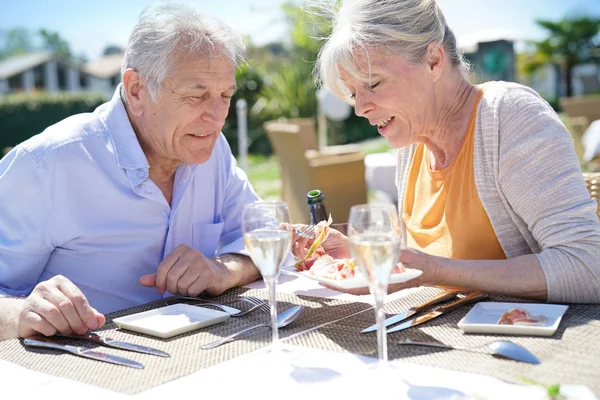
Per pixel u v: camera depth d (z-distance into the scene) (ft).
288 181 20.85
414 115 6.47
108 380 4.17
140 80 6.54
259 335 4.91
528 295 5.63
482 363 4.12
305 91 49.32
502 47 41.47
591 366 4.00
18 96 54.70
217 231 7.68
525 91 6.45
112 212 6.93
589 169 22.93
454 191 6.77
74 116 7.16
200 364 4.36
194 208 7.47
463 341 4.52
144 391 3.99
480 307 5.16
